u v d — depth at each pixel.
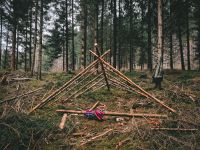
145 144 6.48
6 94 11.66
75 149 6.51
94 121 8.46
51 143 6.74
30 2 22.92
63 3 29.14
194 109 8.75
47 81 15.45
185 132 6.91
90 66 10.58
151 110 9.50
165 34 26.92
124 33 29.78
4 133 6.71
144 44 29.48
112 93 12.45
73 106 10.29
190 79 15.07
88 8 25.16
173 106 9.71
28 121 7.47
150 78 16.44
